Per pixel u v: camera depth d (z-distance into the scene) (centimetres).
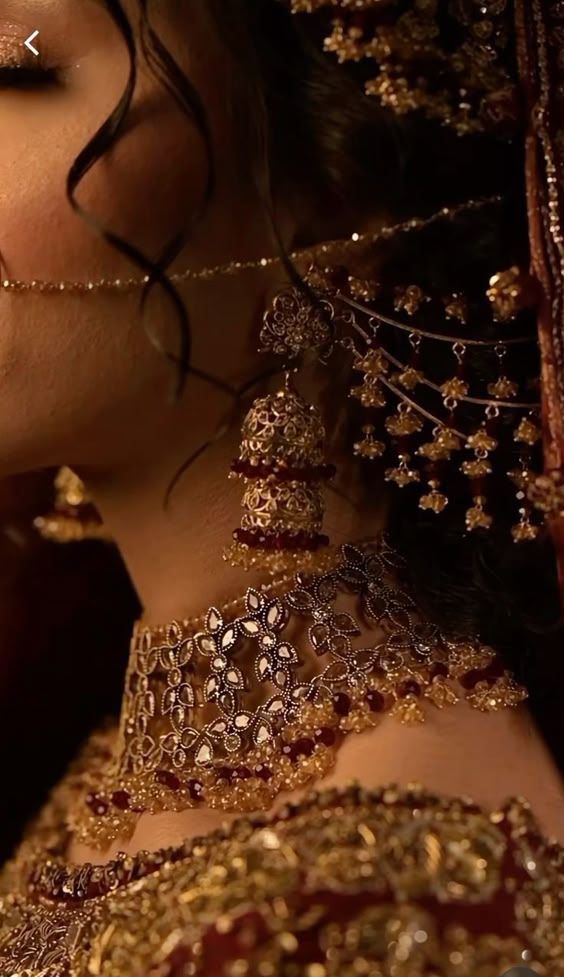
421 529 85
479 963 72
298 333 83
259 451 81
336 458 85
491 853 74
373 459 85
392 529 85
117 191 80
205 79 81
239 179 82
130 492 86
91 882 83
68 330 81
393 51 80
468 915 73
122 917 76
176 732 84
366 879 73
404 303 83
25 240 80
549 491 79
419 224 83
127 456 84
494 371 84
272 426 81
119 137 79
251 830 77
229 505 85
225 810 82
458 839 74
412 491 85
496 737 81
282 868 73
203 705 84
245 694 83
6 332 80
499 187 83
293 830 75
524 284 80
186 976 73
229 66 81
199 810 83
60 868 85
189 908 74
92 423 82
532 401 84
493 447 83
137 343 81
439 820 75
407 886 73
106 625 104
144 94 80
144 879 78
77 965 78
